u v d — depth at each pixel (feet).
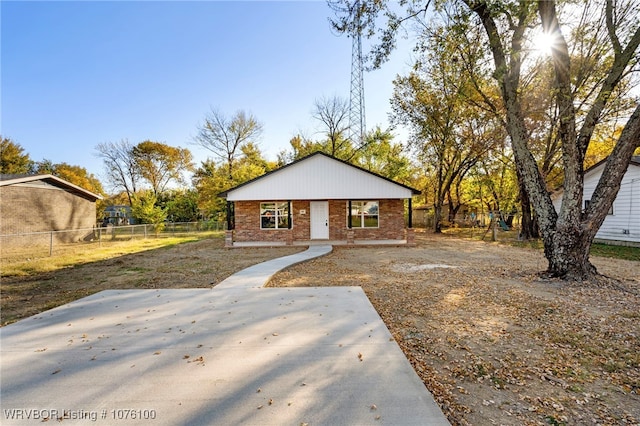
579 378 10.55
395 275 26.89
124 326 14.19
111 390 8.89
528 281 23.79
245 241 54.03
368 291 21.58
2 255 41.91
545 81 31.78
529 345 13.08
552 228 24.13
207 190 95.45
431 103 71.61
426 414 7.80
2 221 48.21
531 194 25.07
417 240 58.65
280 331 13.50
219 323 14.51
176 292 20.44
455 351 12.55
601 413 8.70
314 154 49.93
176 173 140.15
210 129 105.60
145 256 40.34
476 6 23.50
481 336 14.02
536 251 42.39
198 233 81.51
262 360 10.75
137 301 18.31
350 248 46.73
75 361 10.75
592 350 12.55
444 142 74.33
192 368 10.18
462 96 40.81
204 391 8.80
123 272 29.50
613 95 26.78
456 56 29.58
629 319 15.75
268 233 54.08
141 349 11.69
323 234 54.70
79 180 128.77
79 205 64.18
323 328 13.85
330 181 50.14
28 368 10.27
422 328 14.96
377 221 54.85
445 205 113.60
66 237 60.03
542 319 15.98
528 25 23.15
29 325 14.40
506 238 61.72
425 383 10.15
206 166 120.06
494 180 75.97
